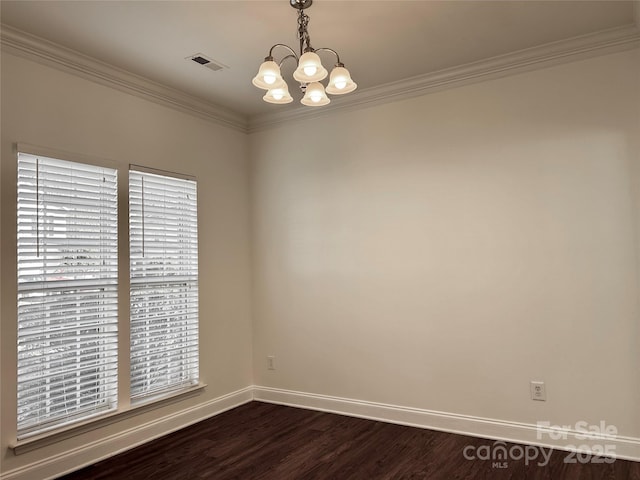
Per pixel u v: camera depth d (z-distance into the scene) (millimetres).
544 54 3246
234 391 4332
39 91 2963
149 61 3314
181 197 3914
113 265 3334
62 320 3018
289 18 2791
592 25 2961
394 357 3822
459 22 2895
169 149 3816
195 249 4004
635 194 3004
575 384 3143
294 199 4379
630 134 3025
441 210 3656
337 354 4098
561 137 3232
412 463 3012
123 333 3361
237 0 2584
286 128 4445
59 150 3041
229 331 4312
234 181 4473
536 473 2820
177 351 3809
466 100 3580
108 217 3330
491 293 3443
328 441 3426
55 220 3012
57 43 3000
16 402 2766
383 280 3895
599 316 3084
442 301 3629
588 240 3131
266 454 3215
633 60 3025
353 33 3002
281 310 4418
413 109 3803
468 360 3514
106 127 3346
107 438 3229
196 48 3141
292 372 4336
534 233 3305
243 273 4512
